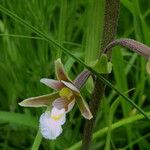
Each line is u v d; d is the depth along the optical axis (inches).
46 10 6.6
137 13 6.5
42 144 7.1
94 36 5.2
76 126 6.7
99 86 5.2
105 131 6.0
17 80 7.0
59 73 4.5
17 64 7.0
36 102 4.7
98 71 4.5
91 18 5.2
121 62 6.4
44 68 6.8
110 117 5.6
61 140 6.7
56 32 7.0
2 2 6.7
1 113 6.3
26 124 6.3
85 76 4.6
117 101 5.5
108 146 5.7
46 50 6.7
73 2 7.0
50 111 4.6
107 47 4.8
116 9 4.9
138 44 4.6
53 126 4.5
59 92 4.6
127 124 6.6
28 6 6.5
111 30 4.9
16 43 6.9
